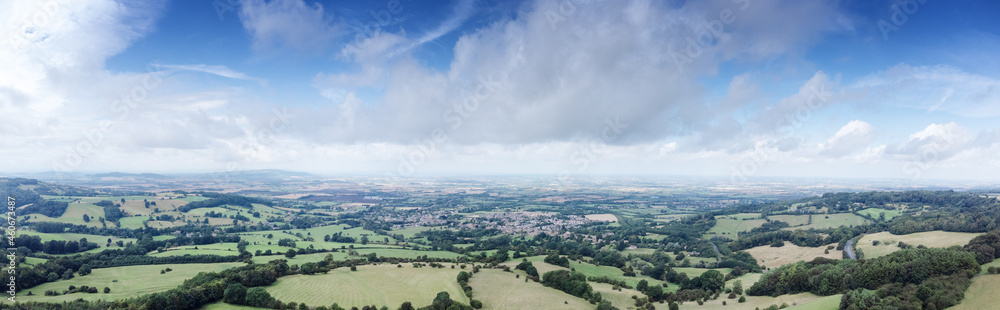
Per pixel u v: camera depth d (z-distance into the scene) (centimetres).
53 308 7950
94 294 9038
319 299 9025
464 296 9331
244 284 9462
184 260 12681
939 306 6712
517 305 8775
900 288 7444
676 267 13750
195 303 8131
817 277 8862
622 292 10112
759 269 12462
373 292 9575
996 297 6731
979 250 8331
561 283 10100
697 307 8938
